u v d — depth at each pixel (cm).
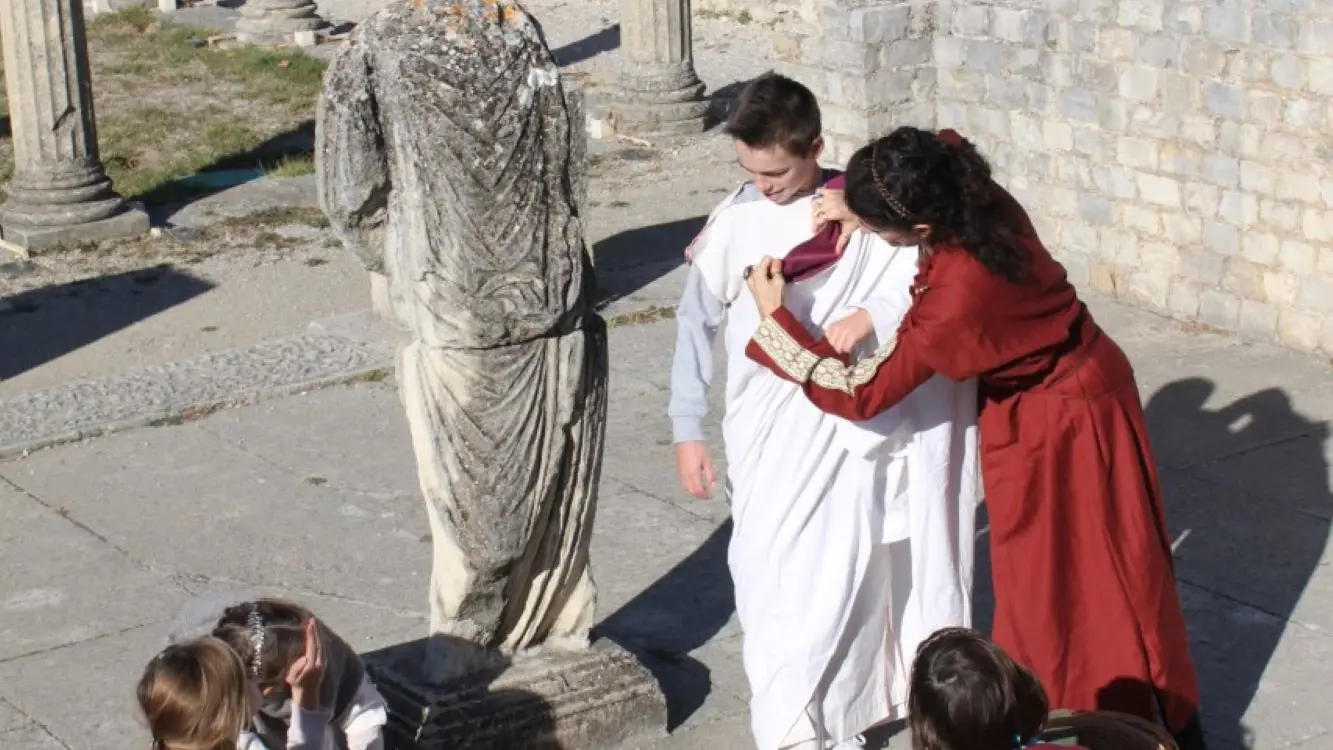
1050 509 495
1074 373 492
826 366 475
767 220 500
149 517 768
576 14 2131
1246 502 760
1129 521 499
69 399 916
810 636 504
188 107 1681
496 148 489
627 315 1036
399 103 485
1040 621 498
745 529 513
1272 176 957
